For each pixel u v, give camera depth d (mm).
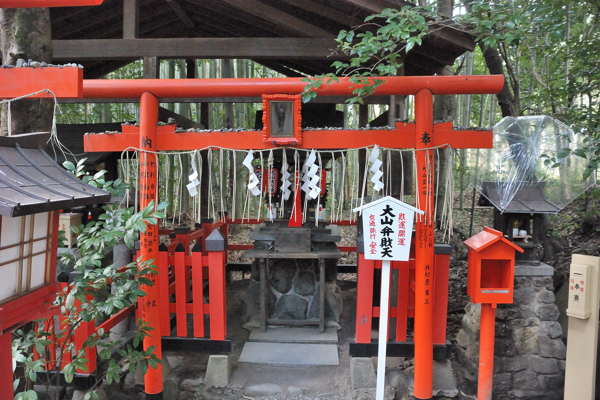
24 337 2570
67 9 4520
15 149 1820
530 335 3523
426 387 3117
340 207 3045
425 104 2986
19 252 1742
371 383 3340
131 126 3156
